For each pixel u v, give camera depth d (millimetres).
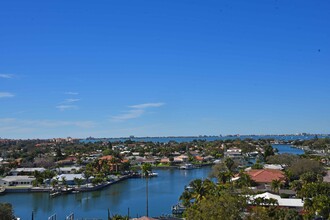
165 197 165375
